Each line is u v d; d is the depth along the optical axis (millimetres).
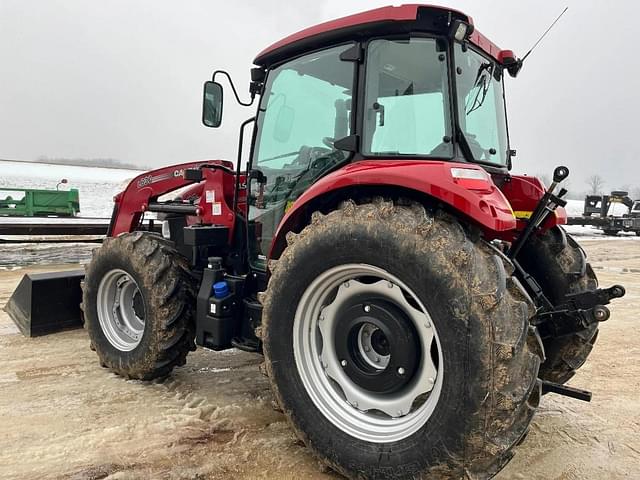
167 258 3354
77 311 4676
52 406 3021
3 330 4656
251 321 3066
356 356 2385
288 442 2631
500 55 3221
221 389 3355
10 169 45625
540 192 3084
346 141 2705
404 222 2098
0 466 2334
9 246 11094
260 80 3391
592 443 2746
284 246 2770
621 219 19672
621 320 5688
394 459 2066
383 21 2553
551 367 3006
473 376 1869
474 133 2881
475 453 1876
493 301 1886
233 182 3623
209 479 2279
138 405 3059
